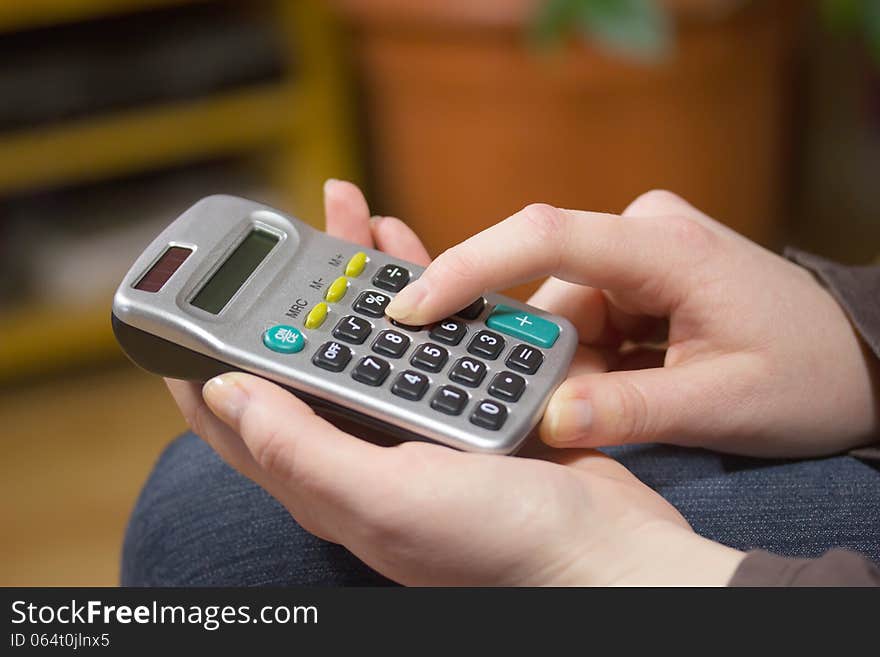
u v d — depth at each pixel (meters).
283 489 0.42
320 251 0.51
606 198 1.15
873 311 0.47
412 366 0.45
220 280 0.48
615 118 1.10
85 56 1.24
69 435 1.23
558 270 0.46
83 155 1.25
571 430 0.44
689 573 0.36
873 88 1.38
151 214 1.35
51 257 1.31
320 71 1.29
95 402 1.28
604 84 1.07
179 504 0.50
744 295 0.47
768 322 0.46
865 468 0.48
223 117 1.29
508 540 0.37
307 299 0.48
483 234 0.45
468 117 1.12
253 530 0.48
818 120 1.43
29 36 1.27
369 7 1.09
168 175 1.38
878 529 0.44
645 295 0.47
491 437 0.42
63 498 1.14
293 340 0.45
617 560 0.37
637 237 0.46
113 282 1.31
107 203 1.35
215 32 1.29
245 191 1.38
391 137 1.22
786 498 0.46
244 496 0.49
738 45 1.09
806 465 0.48
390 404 0.43
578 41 1.05
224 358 0.45
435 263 0.46
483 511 0.37
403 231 0.58
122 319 0.46
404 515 0.37
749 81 1.13
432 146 1.16
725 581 0.35
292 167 1.38
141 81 1.25
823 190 1.44
